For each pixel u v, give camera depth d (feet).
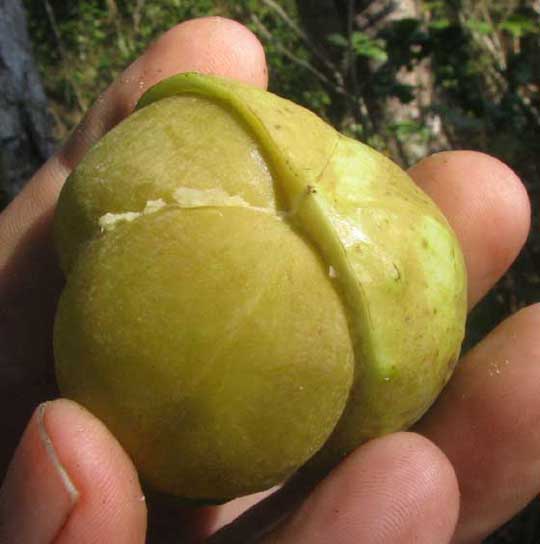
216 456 0.39
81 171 0.43
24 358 0.58
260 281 0.38
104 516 0.37
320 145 0.42
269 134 0.41
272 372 0.38
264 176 0.41
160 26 1.59
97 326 0.39
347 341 0.40
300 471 0.49
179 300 0.38
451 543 0.52
